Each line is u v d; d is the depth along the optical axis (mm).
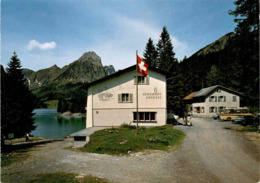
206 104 38000
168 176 6867
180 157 9367
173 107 40375
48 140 24641
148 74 21391
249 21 18547
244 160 8703
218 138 14148
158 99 21109
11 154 11609
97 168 7930
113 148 11070
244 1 18609
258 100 18281
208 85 63062
